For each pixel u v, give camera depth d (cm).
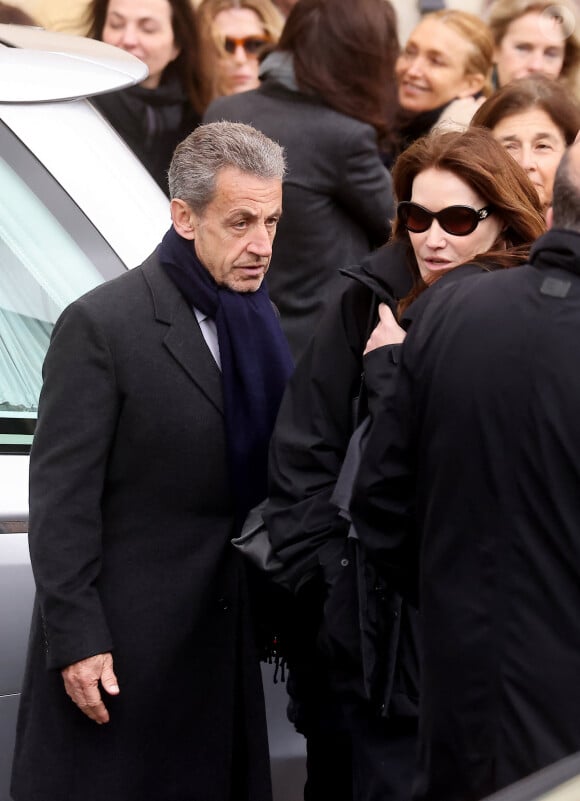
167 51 1744
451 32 1752
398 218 973
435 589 813
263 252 965
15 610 987
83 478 937
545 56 1858
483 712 789
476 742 792
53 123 1038
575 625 771
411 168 962
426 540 823
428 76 1759
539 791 544
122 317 951
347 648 948
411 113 1770
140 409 953
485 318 804
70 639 928
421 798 836
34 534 937
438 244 940
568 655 770
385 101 1555
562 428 773
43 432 945
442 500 809
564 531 773
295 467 967
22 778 969
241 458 980
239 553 998
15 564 985
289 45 1538
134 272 976
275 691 1084
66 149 1035
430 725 820
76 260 1020
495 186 937
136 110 1755
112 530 969
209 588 981
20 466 1005
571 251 795
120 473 962
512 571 782
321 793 1057
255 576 1015
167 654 969
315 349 981
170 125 1775
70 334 945
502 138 1165
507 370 788
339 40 1511
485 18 1862
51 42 1123
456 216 935
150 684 966
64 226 1024
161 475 965
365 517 883
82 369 940
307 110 1525
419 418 834
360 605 937
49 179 1026
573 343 780
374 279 967
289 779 1095
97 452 941
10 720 997
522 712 775
